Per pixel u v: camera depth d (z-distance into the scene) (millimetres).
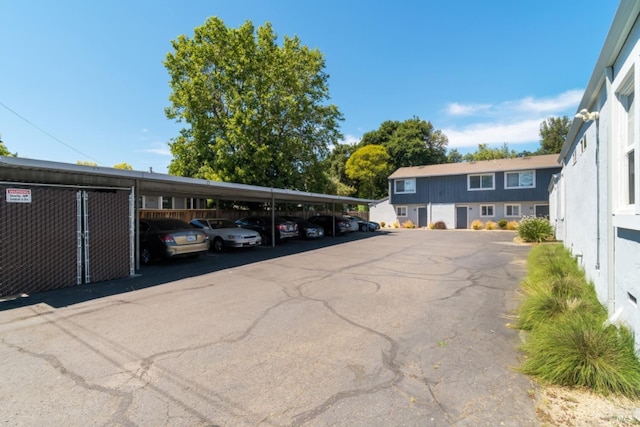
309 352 3654
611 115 4027
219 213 18484
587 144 6344
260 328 4441
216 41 19234
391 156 46500
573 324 3414
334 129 24344
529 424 2330
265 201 19906
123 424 2365
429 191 30453
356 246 14820
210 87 19562
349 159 44000
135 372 3197
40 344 3906
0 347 3818
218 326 4523
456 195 29344
